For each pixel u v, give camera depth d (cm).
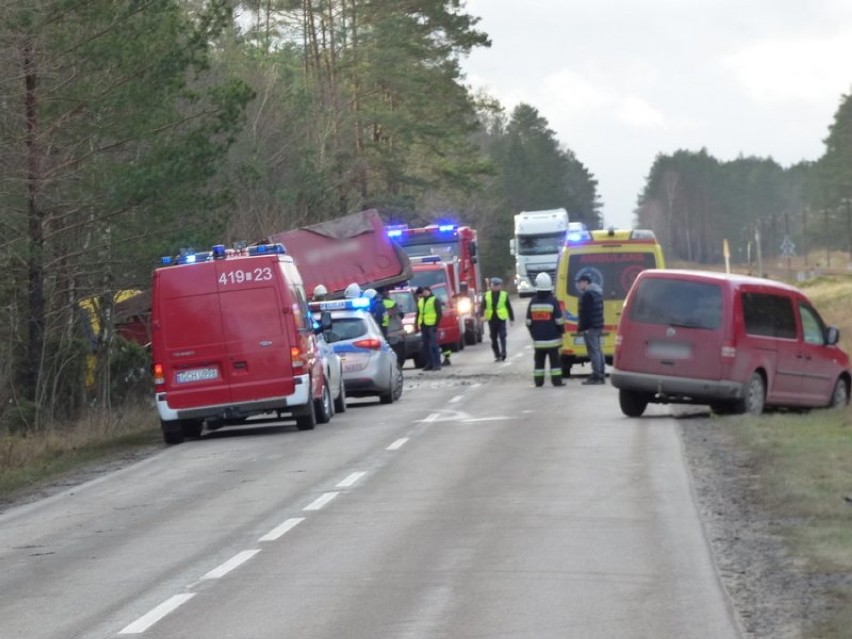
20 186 5666
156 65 5844
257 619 1941
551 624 1838
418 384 6931
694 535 2452
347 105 13762
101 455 4731
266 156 9938
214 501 3238
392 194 15300
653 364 4453
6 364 6056
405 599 2028
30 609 2122
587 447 3847
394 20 14138
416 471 3525
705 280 4441
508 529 2597
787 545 2288
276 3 13925
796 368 4591
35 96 5591
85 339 6512
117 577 2347
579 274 6419
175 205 5984
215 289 4822
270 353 4822
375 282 7925
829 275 19738
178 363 4825
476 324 10706
